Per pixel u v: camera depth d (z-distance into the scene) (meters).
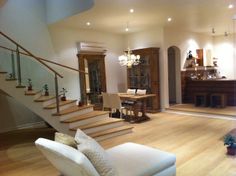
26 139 5.42
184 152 4.14
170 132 5.47
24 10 6.52
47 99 5.21
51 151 2.32
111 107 6.73
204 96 7.86
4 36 5.61
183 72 8.69
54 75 5.62
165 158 2.71
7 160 4.11
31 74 5.65
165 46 7.80
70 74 7.42
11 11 6.29
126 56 7.16
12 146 4.90
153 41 7.98
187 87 8.77
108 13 5.61
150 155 2.78
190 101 8.70
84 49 7.57
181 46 8.55
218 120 6.46
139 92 7.22
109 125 5.46
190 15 6.12
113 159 2.67
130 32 8.51
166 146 4.50
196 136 5.07
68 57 7.38
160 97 7.99
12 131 6.22
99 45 8.03
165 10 5.52
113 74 8.69
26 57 5.57
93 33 7.99
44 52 6.87
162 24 7.23
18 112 6.46
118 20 6.44
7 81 5.04
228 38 10.15
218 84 7.92
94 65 8.00
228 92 7.77
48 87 5.73
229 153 3.96
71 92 7.44
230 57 10.18
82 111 5.62
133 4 4.97
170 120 6.71
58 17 6.32
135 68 8.32
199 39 9.55
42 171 3.61
